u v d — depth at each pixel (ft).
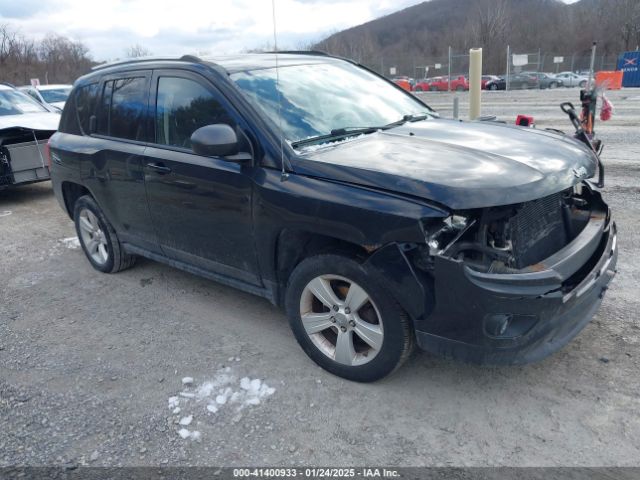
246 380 11.14
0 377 11.87
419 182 9.09
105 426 10.05
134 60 14.69
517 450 8.90
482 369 11.02
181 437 9.64
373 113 13.21
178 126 12.77
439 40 244.63
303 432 9.58
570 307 9.19
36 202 28.48
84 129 16.02
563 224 11.01
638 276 14.51
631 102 60.13
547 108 56.80
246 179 11.05
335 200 9.63
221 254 12.42
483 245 9.14
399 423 9.68
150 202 13.64
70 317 14.60
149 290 15.96
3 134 26.63
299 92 12.53
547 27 219.00
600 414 9.54
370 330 10.12
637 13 194.08
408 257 9.06
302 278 10.69
